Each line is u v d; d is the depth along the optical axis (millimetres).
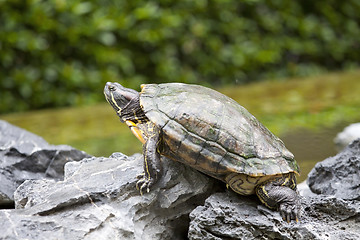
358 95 15578
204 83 19922
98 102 17406
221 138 5527
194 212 5727
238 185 5613
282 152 5758
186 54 19922
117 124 13086
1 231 5223
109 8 18375
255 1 21016
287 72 21891
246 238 5496
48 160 8016
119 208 5691
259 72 21391
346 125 11680
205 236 5598
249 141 5590
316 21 23594
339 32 24438
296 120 12312
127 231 5543
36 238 5207
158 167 5617
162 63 18844
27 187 6398
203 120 5590
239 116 5805
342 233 5594
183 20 19422
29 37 16797
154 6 18641
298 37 22859
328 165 7262
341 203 5914
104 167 6328
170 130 5535
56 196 5762
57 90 17281
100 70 17797
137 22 18531
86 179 6035
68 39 17344
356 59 24312
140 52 18891
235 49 20453
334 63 23906
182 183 6059
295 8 23250
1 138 8344
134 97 6176
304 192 7520
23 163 7828
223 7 20531
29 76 16859
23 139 8398
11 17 16688
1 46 16547
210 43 19984
